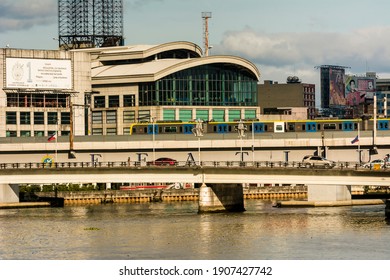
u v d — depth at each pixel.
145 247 159.50
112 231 180.75
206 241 164.75
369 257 145.12
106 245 162.62
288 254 149.38
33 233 179.38
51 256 151.88
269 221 191.12
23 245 164.12
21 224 194.75
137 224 192.00
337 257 145.62
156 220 199.62
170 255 150.62
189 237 169.88
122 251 155.75
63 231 182.00
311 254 149.00
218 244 160.88
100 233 178.12
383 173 196.12
